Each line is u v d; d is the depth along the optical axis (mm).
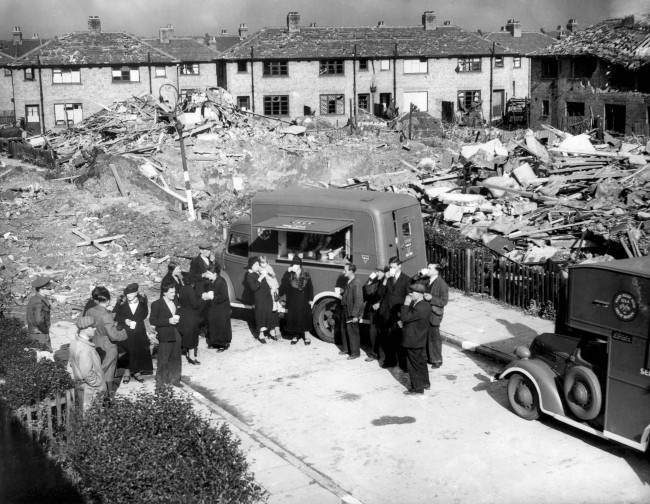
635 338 9352
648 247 17953
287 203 15648
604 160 26703
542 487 9258
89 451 8367
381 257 14555
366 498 9109
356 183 29406
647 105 44062
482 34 80250
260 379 13211
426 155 38125
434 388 12633
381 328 13539
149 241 22109
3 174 32406
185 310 13711
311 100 60094
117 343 12859
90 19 63375
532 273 16750
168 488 7773
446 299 13484
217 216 26359
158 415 8648
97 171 29469
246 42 60156
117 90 61062
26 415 9711
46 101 59812
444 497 9086
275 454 10172
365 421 11344
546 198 22641
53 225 23297
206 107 39531
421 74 61656
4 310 16188
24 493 8461
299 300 14766
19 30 76000
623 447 10281
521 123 59406
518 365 11219
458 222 21656
